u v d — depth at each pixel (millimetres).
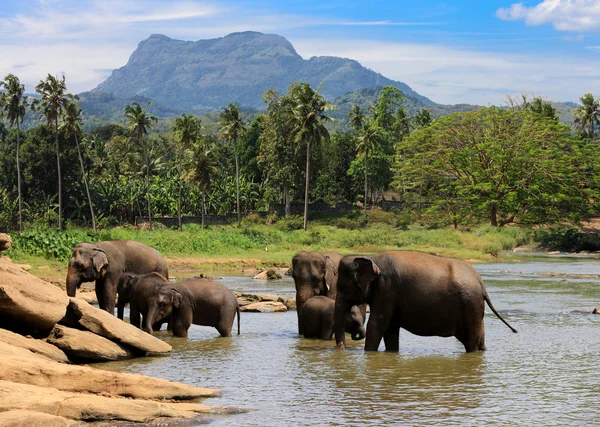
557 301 24812
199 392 10344
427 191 94750
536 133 84375
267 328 18281
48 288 13180
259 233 64625
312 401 10094
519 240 77000
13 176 87062
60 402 8680
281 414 9359
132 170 108250
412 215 91375
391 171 107188
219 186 100312
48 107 75500
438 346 15344
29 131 95312
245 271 42469
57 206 84812
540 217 82125
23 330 12836
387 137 113500
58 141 82188
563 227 81750
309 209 101062
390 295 13992
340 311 14453
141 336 13922
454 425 8820
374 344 14133
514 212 82125
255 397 10359
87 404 8789
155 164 109688
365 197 93875
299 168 95500
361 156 102625
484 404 9914
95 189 91500
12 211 82625
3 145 98062
